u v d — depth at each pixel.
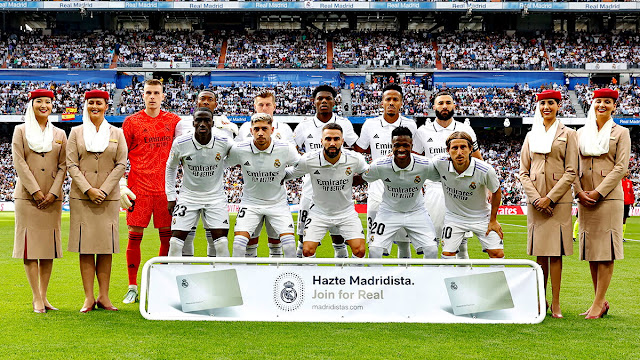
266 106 8.09
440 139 8.29
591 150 6.24
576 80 40.25
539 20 44.94
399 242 7.98
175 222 7.05
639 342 5.14
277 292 5.98
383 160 6.95
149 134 7.52
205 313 5.96
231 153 7.00
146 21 46.88
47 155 6.33
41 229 6.21
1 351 4.71
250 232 7.05
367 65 40.16
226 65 40.66
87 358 4.54
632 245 14.40
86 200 6.28
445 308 5.93
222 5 40.88
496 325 5.80
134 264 7.20
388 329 5.61
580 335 5.39
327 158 6.85
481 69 39.53
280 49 43.59
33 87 38.41
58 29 44.53
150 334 5.31
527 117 36.34
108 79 39.34
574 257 11.16
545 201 6.20
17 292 7.33
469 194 6.74
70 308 6.47
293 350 4.82
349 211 7.30
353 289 5.98
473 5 40.66
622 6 40.06
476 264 5.94
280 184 7.14
